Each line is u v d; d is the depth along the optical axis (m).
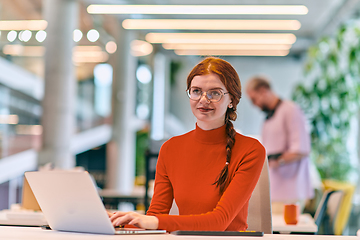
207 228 1.50
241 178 1.62
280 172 3.70
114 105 10.27
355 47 6.13
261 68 10.73
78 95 11.06
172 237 1.31
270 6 6.66
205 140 1.74
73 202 1.38
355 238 1.39
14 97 8.41
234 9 6.68
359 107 6.40
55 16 7.31
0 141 7.80
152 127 11.59
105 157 13.47
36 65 10.08
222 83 1.69
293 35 8.56
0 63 8.83
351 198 4.26
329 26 8.02
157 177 1.84
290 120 3.80
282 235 1.43
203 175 1.70
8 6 8.88
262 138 4.02
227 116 1.75
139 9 7.04
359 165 6.42
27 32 9.48
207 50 9.92
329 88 6.72
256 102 3.99
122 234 1.37
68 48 7.38
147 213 1.79
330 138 6.68
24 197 2.80
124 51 10.14
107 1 6.80
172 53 10.69
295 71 10.61
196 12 6.92
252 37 8.74
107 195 4.82
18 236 1.32
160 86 11.56
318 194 4.31
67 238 1.27
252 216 1.94
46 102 7.27
